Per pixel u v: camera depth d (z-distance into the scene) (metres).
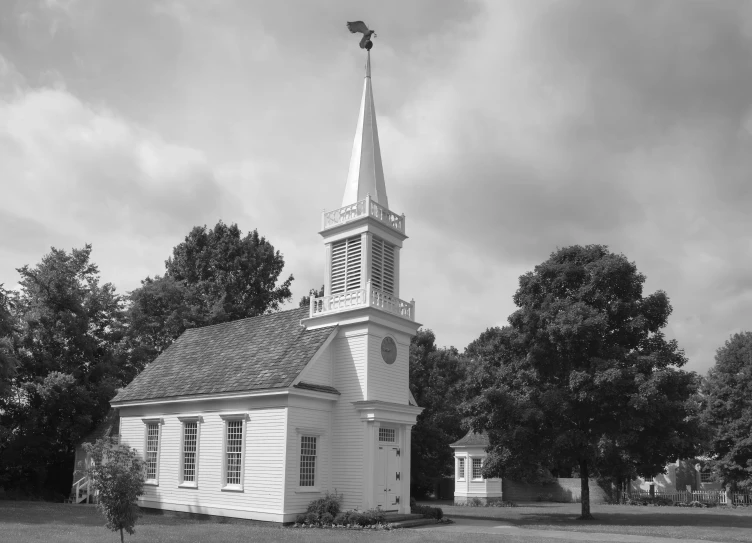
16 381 45.31
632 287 33.56
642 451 31.69
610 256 34.31
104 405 47.81
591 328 31.77
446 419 62.50
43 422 46.00
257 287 71.44
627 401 31.08
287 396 28.39
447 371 66.38
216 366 34.09
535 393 33.81
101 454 19.09
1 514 30.03
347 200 33.22
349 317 30.81
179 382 34.47
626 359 32.16
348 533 24.11
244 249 71.19
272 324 35.41
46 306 47.69
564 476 65.06
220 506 30.17
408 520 28.98
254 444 29.34
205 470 31.34
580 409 32.50
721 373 57.94
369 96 35.06
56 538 21.28
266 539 21.47
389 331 31.58
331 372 30.88
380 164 34.06
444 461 62.16
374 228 31.81
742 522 31.53
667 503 53.09
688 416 32.41
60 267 49.00
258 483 28.77
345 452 29.64
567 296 34.94
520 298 36.03
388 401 30.80
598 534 24.81
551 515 36.62
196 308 61.91
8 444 45.12
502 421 33.22
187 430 33.03
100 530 23.88
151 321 59.94
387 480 29.80
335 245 33.12
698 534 24.97
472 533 24.64
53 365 46.72
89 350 48.44
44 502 40.03
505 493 57.06
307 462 29.11
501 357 36.94
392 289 32.97
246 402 30.09
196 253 71.50
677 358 32.75
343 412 30.12
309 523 27.23
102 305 51.03
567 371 33.75
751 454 53.06
